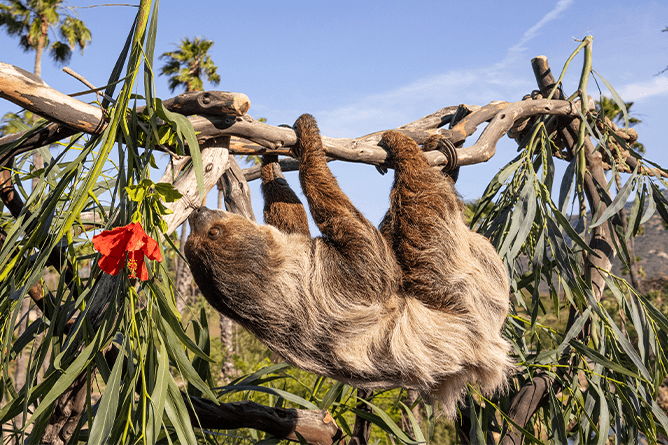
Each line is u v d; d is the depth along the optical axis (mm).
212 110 3146
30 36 22109
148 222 2266
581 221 5312
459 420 4984
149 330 2371
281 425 4152
